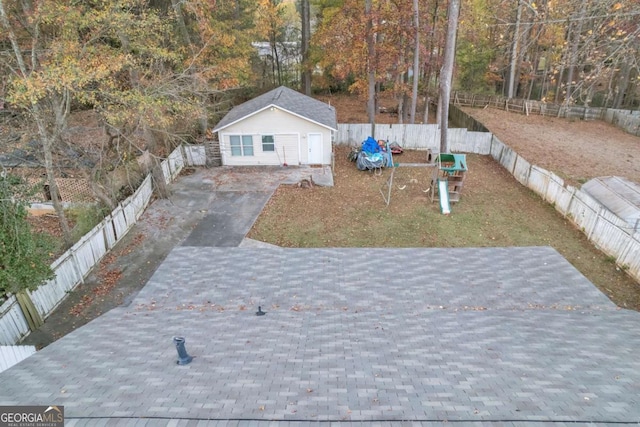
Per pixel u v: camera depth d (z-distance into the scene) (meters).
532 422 4.42
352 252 11.33
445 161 15.50
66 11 9.83
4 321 8.18
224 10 21.25
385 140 22.33
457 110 29.62
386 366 6.03
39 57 10.52
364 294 9.33
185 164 20.02
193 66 16.33
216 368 6.00
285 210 15.09
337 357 6.40
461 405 4.82
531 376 5.61
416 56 21.22
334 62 26.52
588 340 6.94
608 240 11.69
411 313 8.42
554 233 13.15
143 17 12.39
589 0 7.38
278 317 8.30
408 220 14.20
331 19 23.33
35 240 9.16
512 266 10.39
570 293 9.20
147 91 12.49
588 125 26.56
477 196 16.25
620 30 6.98
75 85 10.20
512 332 7.32
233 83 20.97
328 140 19.56
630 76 26.34
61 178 14.62
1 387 5.53
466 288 9.46
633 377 5.54
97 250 11.58
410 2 19.69
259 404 4.89
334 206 15.44
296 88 35.94
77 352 6.74
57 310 9.73
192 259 11.03
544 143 22.33
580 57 8.38
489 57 29.72
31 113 10.02
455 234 13.17
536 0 9.17
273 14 24.17
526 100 29.69
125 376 5.77
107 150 13.68
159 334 7.48
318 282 9.88
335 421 4.48
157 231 13.50
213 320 8.16
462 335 7.25
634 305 9.62
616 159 19.56
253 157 20.05
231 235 13.21
